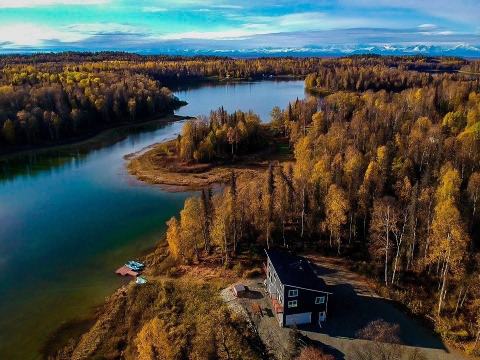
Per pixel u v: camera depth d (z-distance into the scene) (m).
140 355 50.41
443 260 59.69
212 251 73.94
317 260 68.06
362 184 77.81
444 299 56.72
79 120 167.62
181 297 62.28
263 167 128.38
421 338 51.41
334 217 68.31
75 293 68.19
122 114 191.62
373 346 49.91
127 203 105.06
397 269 62.09
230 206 72.12
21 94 170.00
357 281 62.28
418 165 93.81
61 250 82.19
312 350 48.19
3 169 132.62
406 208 67.88
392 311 56.00
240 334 53.03
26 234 89.00
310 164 92.56
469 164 89.50
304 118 150.38
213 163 132.00
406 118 132.25
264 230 74.12
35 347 56.72
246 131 141.00
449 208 61.06
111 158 142.00
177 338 53.31
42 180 122.56
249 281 63.78
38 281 71.81
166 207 102.38
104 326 59.12
